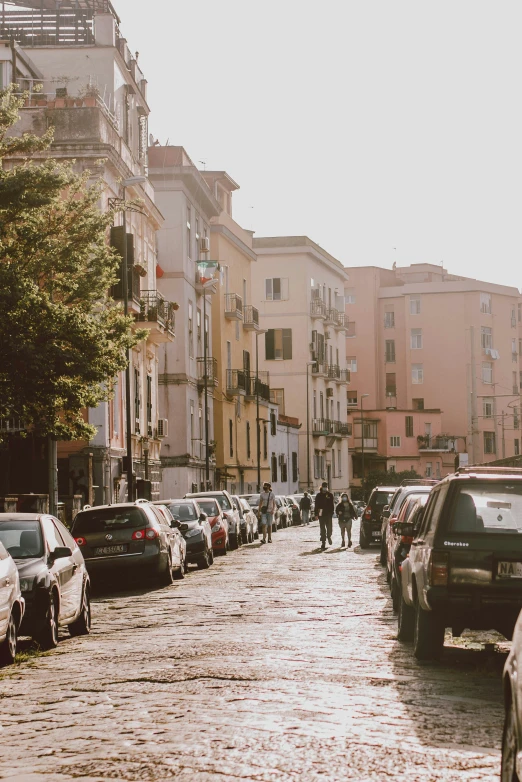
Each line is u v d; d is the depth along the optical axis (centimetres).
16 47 4225
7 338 2369
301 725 893
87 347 2475
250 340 8300
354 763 755
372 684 1107
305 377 10006
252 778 717
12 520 1642
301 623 1706
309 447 9969
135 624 1817
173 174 6053
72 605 1661
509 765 587
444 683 1114
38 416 2567
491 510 1227
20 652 1509
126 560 2520
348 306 12788
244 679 1149
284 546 4441
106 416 4244
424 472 12306
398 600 1866
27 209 2505
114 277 2667
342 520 4247
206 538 3262
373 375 12712
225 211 7994
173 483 6059
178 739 850
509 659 609
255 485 8244
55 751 829
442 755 780
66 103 4178
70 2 4747
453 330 12619
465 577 1202
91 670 1280
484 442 12631
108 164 4284
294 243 10012
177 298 6091
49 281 2575
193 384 6334
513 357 13088
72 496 3872
